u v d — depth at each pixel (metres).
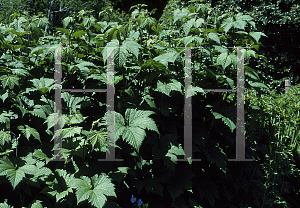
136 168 2.12
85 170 1.95
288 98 3.85
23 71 1.98
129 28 2.06
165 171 2.19
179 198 2.30
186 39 2.09
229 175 2.54
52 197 1.82
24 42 2.40
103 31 2.62
